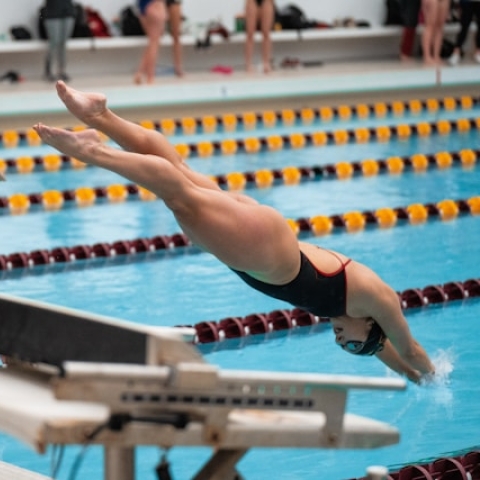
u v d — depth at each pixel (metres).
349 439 4.56
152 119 22.00
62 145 6.02
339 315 7.36
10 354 5.08
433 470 6.93
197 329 10.22
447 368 9.38
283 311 10.65
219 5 26.41
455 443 7.89
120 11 25.36
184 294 11.38
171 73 24.78
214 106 22.53
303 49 27.53
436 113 23.11
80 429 4.02
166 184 6.25
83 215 14.54
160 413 4.12
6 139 19.44
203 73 24.77
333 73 24.25
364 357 9.70
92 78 24.12
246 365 9.52
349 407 8.62
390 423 8.28
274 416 4.70
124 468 4.60
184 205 6.40
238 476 4.73
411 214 14.55
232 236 6.54
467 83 25.14
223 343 10.11
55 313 4.81
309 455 7.73
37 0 24.36
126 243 12.94
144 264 12.48
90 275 11.99
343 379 4.44
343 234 13.66
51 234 13.51
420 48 27.34
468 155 18.16
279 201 15.29
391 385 4.51
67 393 3.98
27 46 23.31
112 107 21.92
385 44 28.19
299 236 13.57
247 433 4.33
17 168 17.44
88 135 6.07
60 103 21.39
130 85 22.42
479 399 8.74
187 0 26.09
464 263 12.38
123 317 10.57
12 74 23.42
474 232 13.77
